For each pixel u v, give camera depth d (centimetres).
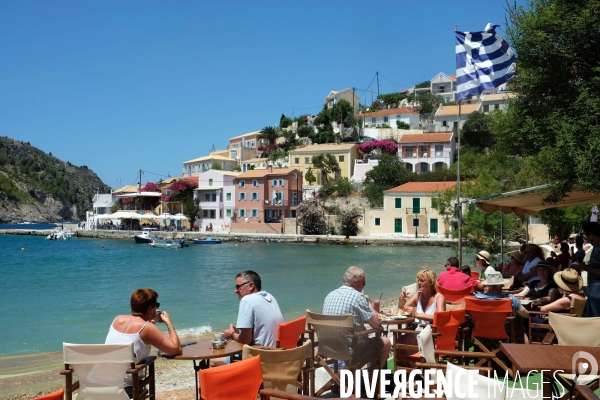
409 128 11400
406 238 6819
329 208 8112
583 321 630
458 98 1348
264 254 5853
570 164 909
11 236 11512
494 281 834
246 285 709
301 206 8269
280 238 7812
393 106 13725
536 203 1589
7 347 1630
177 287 3167
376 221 7331
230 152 13950
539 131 991
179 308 2350
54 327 1955
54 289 3131
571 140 888
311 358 675
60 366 1350
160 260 5341
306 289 2953
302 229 8238
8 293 2955
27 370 1307
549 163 1016
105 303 2559
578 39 955
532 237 5647
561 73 984
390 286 3064
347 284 722
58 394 432
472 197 2664
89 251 6844
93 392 538
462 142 9188
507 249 2870
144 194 10338
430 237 6900
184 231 9400
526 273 1246
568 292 895
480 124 8994
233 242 8150
